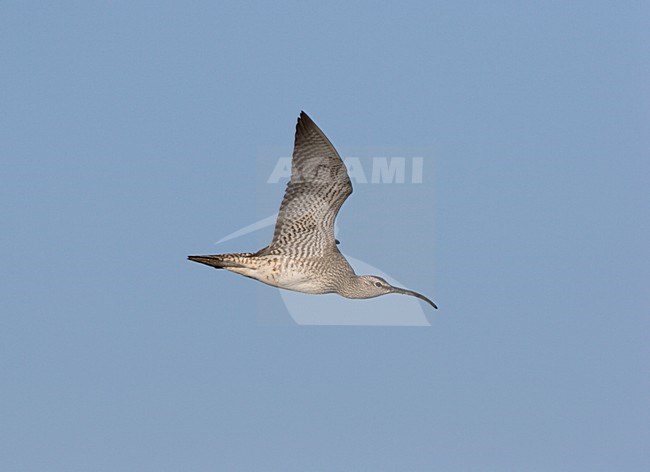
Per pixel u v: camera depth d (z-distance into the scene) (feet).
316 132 43.29
